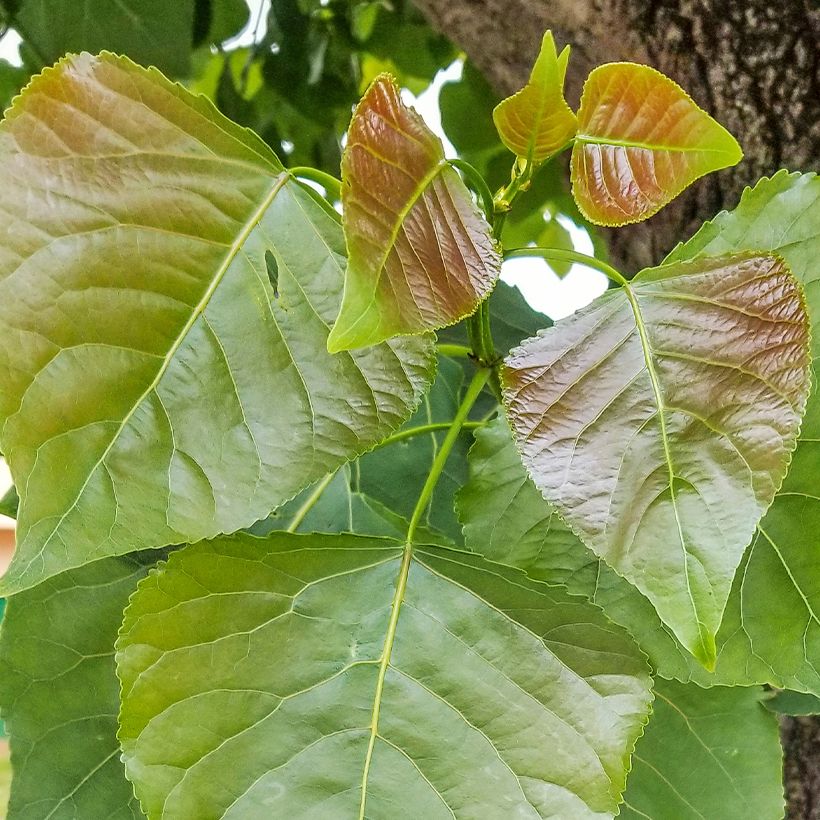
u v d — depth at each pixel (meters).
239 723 0.23
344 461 0.22
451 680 0.23
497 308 0.37
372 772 0.23
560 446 0.22
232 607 0.23
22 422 0.20
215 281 0.22
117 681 0.29
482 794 0.23
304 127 0.55
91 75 0.21
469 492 0.28
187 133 0.22
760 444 0.21
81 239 0.21
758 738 0.30
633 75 0.22
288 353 0.22
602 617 0.24
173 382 0.22
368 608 0.24
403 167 0.20
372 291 0.19
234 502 0.22
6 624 0.29
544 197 0.51
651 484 0.21
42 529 0.20
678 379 0.22
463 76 0.51
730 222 0.26
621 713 0.23
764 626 0.26
